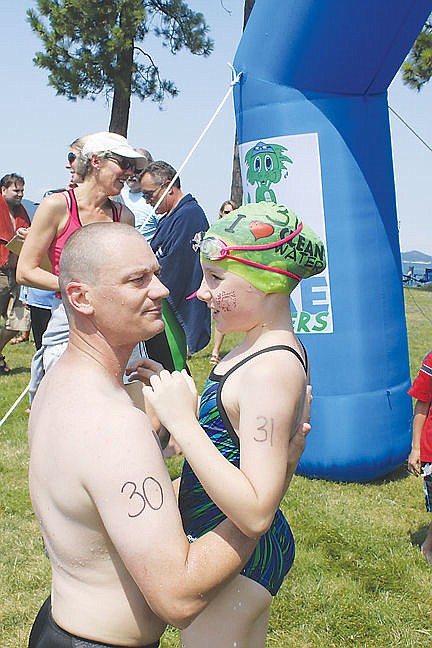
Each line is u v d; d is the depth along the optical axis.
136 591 1.62
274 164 4.95
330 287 4.90
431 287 21.08
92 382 1.62
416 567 3.86
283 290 1.85
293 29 4.67
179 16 17.67
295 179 4.89
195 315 5.19
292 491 4.93
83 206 3.64
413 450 4.01
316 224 4.88
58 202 3.58
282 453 1.63
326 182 4.86
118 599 1.61
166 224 5.16
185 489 1.96
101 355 1.66
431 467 3.82
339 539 4.15
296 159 4.88
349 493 4.96
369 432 5.02
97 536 1.57
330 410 5.01
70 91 16.98
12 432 6.25
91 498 1.53
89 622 1.61
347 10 4.46
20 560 3.92
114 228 1.66
